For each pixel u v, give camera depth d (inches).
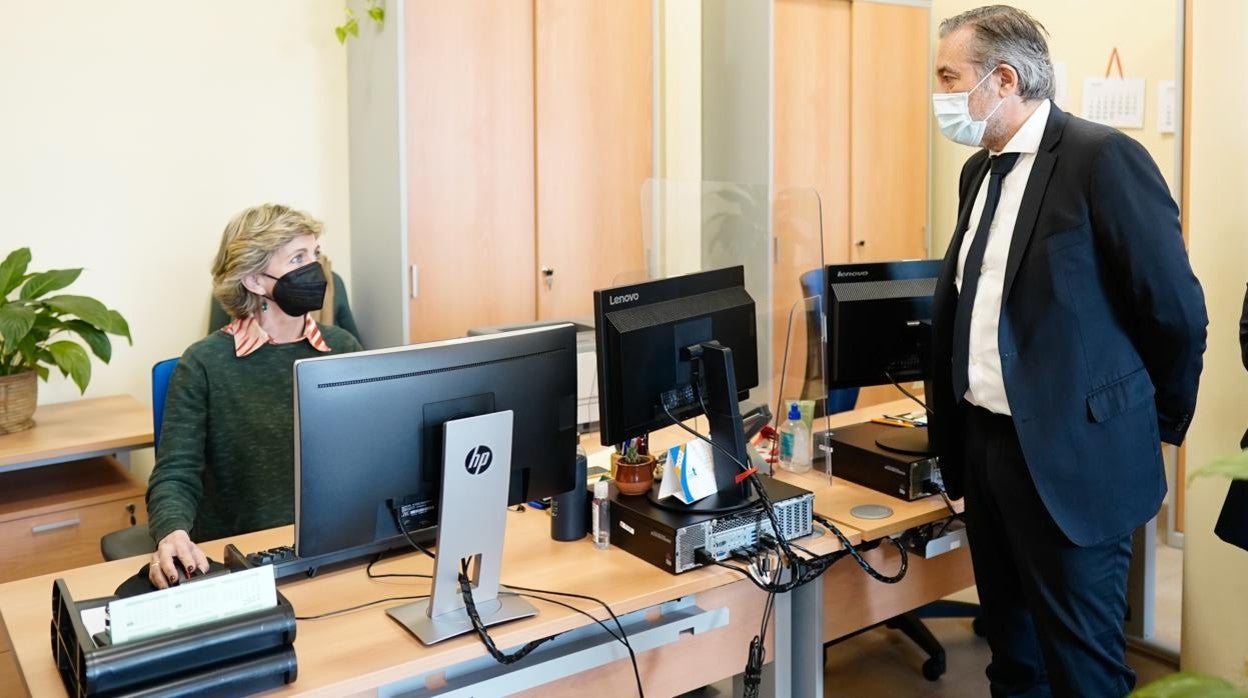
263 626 53.2
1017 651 84.3
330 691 53.7
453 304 136.9
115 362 130.7
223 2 132.8
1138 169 69.5
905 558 79.6
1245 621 94.7
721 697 105.4
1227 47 92.1
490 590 62.2
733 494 72.8
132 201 129.7
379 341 139.6
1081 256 70.5
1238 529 82.7
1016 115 75.0
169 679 50.8
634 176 151.9
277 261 81.8
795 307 90.0
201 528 83.8
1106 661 74.0
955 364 76.7
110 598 58.2
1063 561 72.8
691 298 75.7
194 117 132.6
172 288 133.7
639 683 65.5
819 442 91.1
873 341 89.8
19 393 108.8
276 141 138.7
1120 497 71.7
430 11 130.5
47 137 123.7
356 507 57.1
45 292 109.2
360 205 142.2
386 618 62.0
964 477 81.5
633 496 75.0
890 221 176.2
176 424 79.9
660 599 65.6
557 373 65.0
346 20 141.3
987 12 76.2
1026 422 71.7
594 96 146.1
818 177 166.4
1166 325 69.6
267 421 83.8
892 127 173.9
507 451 60.1
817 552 73.8
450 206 135.0
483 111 136.3
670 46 174.6
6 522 100.2
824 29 163.6
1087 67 160.6
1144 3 152.6
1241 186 92.2
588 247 148.6
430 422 58.8
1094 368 70.9
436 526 61.1
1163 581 137.6
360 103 139.1
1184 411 75.0
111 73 126.6
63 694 53.4
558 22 141.3
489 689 62.9
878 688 108.6
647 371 70.4
